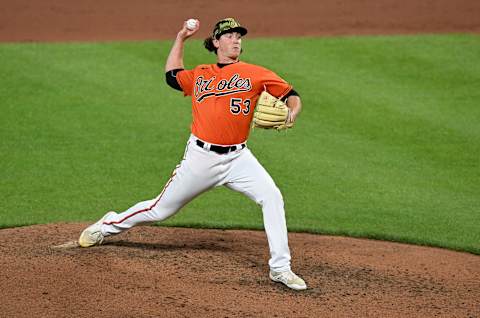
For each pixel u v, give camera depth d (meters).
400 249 27.94
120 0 68.31
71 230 27.53
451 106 45.47
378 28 59.66
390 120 43.38
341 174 37.00
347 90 47.06
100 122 42.16
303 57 52.25
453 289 23.11
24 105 43.66
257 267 24.05
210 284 22.03
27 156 37.94
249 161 22.55
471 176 37.22
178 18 63.19
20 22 60.94
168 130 41.53
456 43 55.25
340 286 22.73
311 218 31.67
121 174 36.34
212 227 29.86
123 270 22.52
